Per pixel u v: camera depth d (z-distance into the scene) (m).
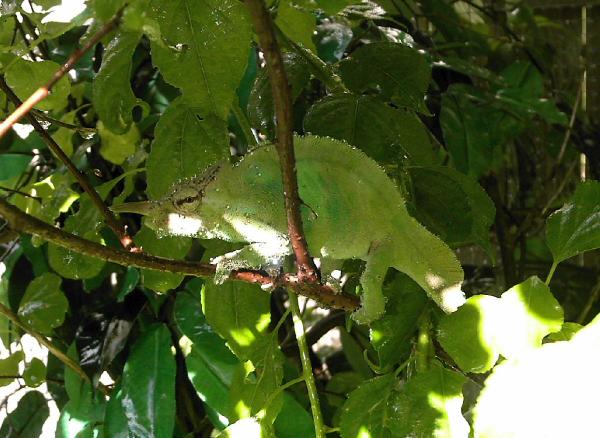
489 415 0.29
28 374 0.53
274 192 0.33
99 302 0.55
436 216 0.38
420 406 0.34
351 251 0.35
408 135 0.39
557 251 0.35
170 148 0.36
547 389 0.29
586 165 0.71
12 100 0.33
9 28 0.43
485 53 0.67
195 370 0.46
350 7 0.45
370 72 0.40
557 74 0.74
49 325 0.49
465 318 0.33
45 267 0.54
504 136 0.58
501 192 0.69
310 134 0.35
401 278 0.37
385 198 0.35
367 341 0.60
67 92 0.39
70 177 0.47
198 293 0.49
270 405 0.38
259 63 0.49
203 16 0.31
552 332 0.33
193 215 0.32
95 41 0.23
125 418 0.48
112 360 0.51
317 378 0.66
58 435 0.52
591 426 0.28
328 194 0.34
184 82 0.32
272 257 0.33
